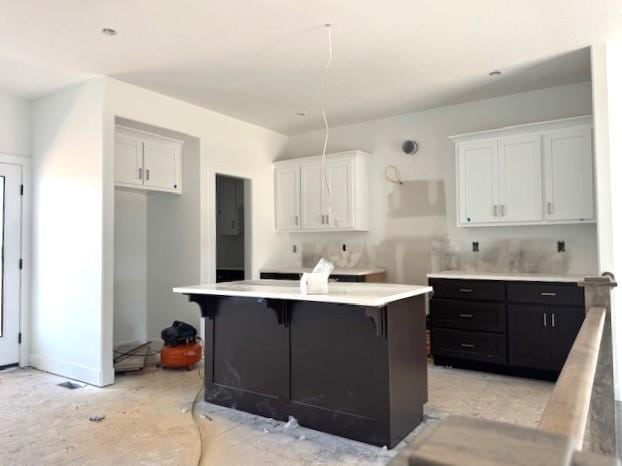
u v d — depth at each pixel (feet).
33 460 8.12
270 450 8.50
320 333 9.37
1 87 13.65
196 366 14.32
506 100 15.08
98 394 11.70
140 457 8.23
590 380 2.66
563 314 12.21
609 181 10.98
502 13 9.60
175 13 9.47
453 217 16.01
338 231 18.24
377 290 9.29
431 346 14.24
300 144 19.83
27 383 12.66
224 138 16.83
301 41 10.89
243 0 9.00
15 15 9.46
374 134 17.81
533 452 1.03
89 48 11.11
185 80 13.33
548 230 14.26
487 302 13.32
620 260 11.24
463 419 1.22
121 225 16.61
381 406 8.59
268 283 11.49
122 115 13.33
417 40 10.87
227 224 23.08
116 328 16.48
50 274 13.97
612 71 11.60
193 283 15.84
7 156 14.23
